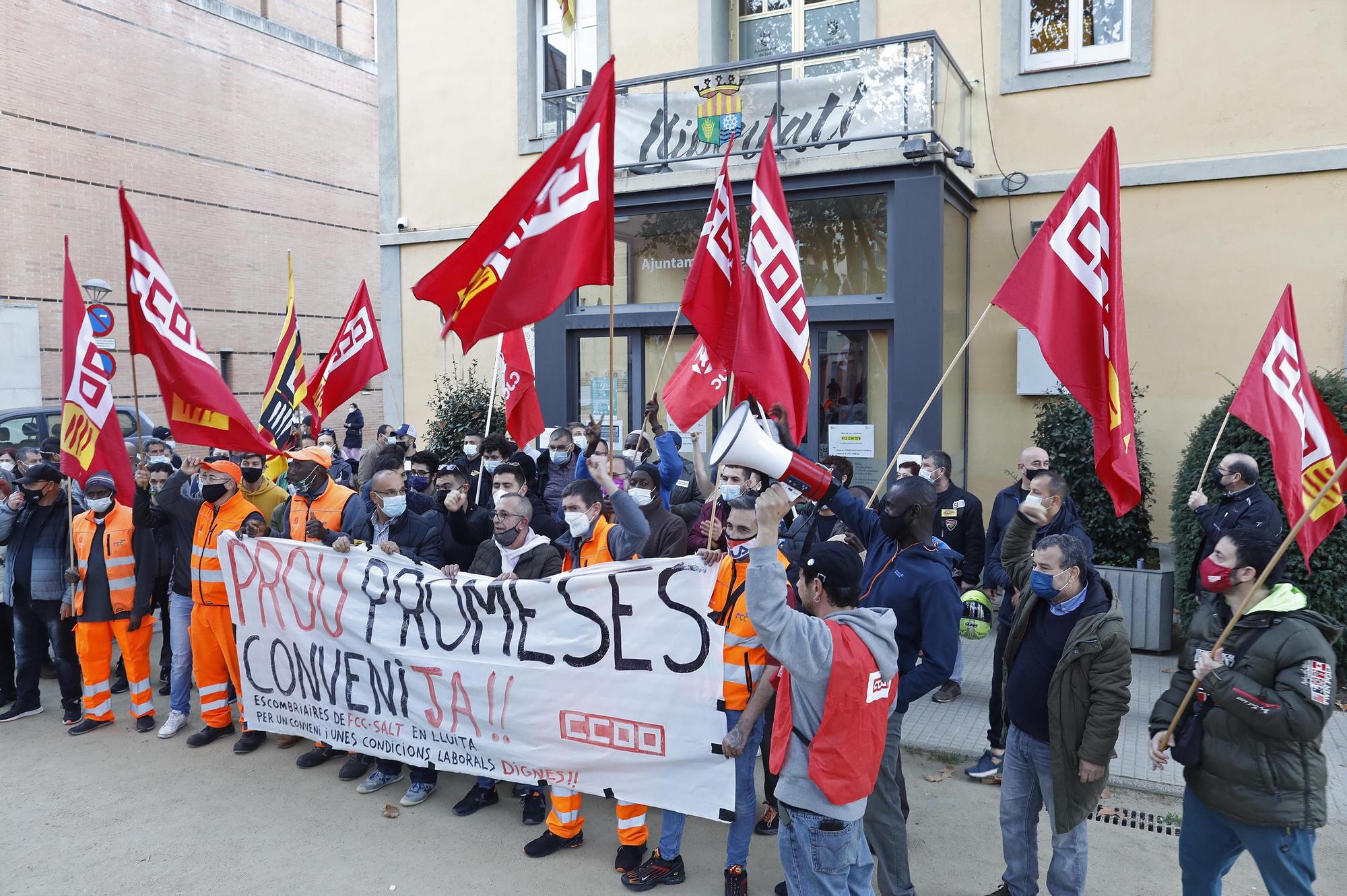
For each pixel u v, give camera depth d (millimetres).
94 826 5004
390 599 5266
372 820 5070
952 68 9328
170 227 19531
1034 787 3912
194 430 6066
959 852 4629
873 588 4160
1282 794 3232
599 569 4570
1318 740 3248
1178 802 5121
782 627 3021
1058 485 4082
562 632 4676
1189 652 3596
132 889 4379
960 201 9547
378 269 24500
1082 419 7887
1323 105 8461
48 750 6051
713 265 5500
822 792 3143
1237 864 4523
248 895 4316
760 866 4535
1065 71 9383
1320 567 6629
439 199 12750
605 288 11023
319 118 22688
